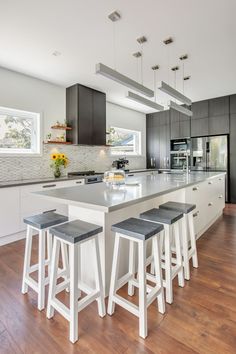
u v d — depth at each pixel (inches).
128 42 114.3
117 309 68.4
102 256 72.9
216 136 219.8
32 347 54.3
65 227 64.7
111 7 88.2
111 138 230.8
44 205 137.3
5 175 144.6
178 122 249.6
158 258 65.4
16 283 82.3
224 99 214.2
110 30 103.3
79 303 59.2
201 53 127.0
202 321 62.4
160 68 146.9
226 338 56.3
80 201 64.7
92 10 89.6
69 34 106.1
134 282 73.7
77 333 56.6
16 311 67.1
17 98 149.3
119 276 79.7
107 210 57.4
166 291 71.5
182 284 79.3
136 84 106.7
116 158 234.1
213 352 52.2
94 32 104.8
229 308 67.7
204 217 133.5
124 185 98.7
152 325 61.1
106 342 55.6
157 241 65.2
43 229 70.0
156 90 189.6
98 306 66.2
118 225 65.7
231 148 212.7
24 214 127.5
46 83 166.9
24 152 158.2
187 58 133.1
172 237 100.7
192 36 109.7
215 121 220.8
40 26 99.5
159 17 94.7
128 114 252.5
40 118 162.9
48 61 134.2
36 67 142.2
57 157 164.9
